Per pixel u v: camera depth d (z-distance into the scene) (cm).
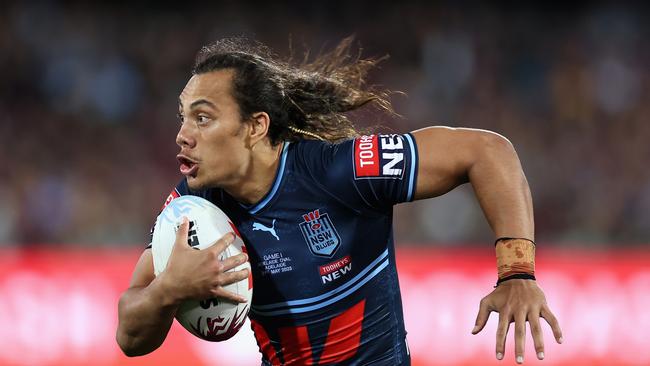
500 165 1027
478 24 5166
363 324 1109
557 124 4744
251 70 1057
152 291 1004
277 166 1067
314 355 1119
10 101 4388
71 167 4097
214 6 5000
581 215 4222
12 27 4594
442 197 3803
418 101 4722
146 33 4781
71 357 2305
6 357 2284
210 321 1038
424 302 2394
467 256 2600
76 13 4744
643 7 5353
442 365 2361
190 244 1024
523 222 1005
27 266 2344
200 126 1038
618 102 4906
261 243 1080
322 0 5125
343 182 1041
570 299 2464
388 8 5138
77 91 4459
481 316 977
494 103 4803
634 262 2492
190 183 1052
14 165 4034
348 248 1069
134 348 1076
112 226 3878
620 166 4509
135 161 4222
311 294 1085
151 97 4566
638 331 2455
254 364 2325
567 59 5059
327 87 1166
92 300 2345
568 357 2422
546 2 5375
